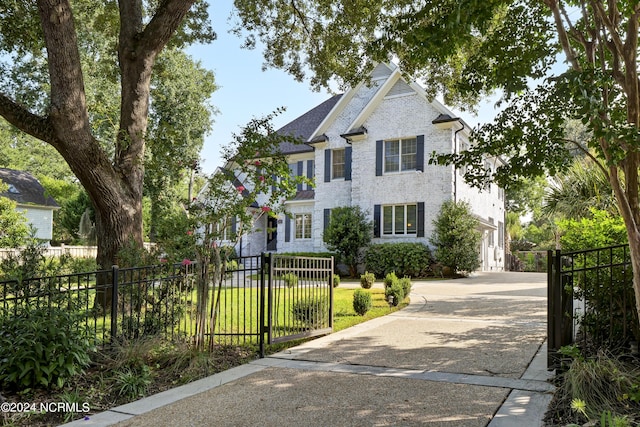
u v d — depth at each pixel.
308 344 6.58
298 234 24.50
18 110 7.73
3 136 37.50
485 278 18.02
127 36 9.26
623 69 4.64
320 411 3.84
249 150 5.88
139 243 8.90
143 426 3.57
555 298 4.77
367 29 11.98
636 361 4.58
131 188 8.89
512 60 5.21
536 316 8.59
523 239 38.72
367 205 21.22
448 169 19.45
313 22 13.05
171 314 6.09
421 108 20.28
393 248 19.17
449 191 19.41
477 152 5.18
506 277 18.42
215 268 5.82
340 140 22.75
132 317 5.76
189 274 6.18
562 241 6.44
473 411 3.76
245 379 4.85
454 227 18.52
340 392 4.34
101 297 8.20
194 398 4.25
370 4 11.43
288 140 6.14
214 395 4.33
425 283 16.05
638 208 4.04
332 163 23.00
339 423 3.56
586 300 5.47
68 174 42.78
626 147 3.79
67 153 7.87
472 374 4.86
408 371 5.03
